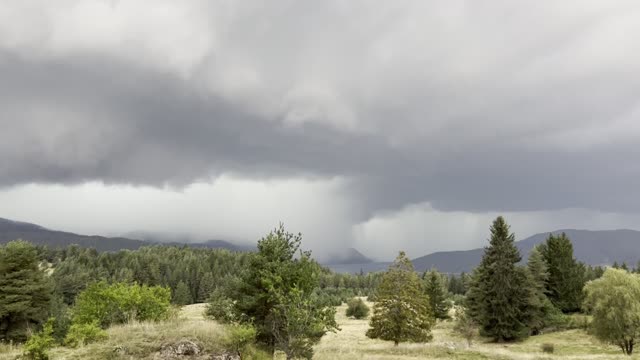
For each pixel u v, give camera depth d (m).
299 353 20.72
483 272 60.41
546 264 68.94
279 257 23.81
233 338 20.08
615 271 42.31
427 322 43.22
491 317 56.59
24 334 37.78
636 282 41.62
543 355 34.25
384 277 42.78
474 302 62.31
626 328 40.25
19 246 40.38
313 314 20.81
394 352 34.62
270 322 22.97
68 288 113.38
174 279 161.50
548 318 60.53
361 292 162.88
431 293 75.81
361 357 28.70
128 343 18.89
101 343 19.44
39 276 41.09
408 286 42.12
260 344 22.89
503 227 59.81
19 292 38.75
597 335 42.25
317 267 23.62
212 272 173.38
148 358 18.09
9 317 38.09
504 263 57.62
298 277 22.67
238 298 24.20
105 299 27.78
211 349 19.17
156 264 173.75
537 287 62.56
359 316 88.06
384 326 41.50
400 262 42.75
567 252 69.25
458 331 62.62
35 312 39.47
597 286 42.81
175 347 18.67
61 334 29.17
